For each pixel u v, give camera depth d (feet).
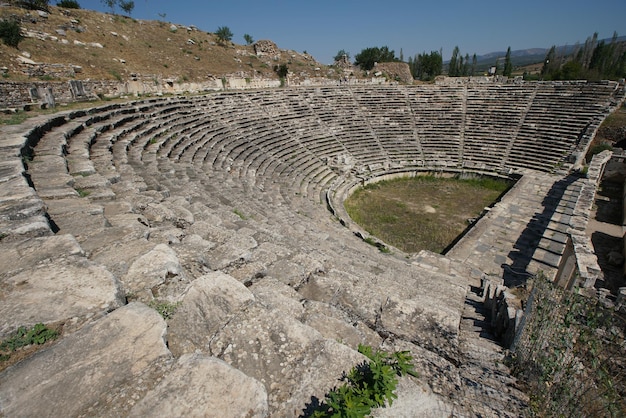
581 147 94.73
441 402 11.68
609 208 73.46
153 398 9.18
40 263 14.49
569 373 14.90
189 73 141.49
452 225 71.46
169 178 42.91
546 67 281.54
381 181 98.37
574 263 35.65
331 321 15.78
